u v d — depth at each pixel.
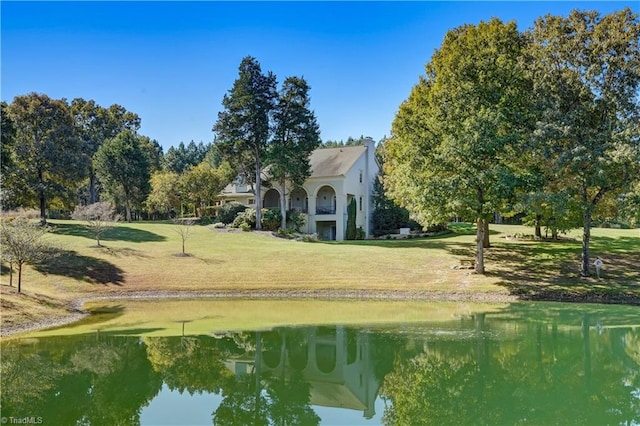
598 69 22.27
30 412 8.80
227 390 10.29
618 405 9.08
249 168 43.88
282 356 12.99
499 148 22.52
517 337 14.59
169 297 24.05
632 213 21.69
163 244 34.00
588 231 23.45
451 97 24.19
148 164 61.25
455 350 13.23
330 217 43.62
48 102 39.69
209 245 33.97
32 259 21.38
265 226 42.06
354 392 10.22
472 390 10.07
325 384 10.76
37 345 14.14
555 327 15.99
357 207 45.56
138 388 10.31
